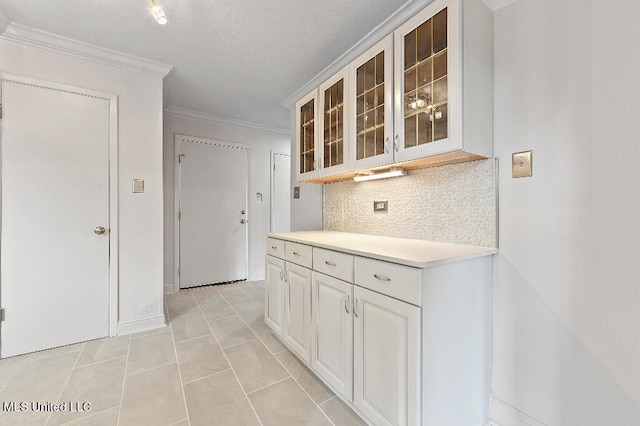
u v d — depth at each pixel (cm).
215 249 382
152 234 244
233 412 145
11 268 195
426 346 113
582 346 117
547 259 126
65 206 211
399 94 152
